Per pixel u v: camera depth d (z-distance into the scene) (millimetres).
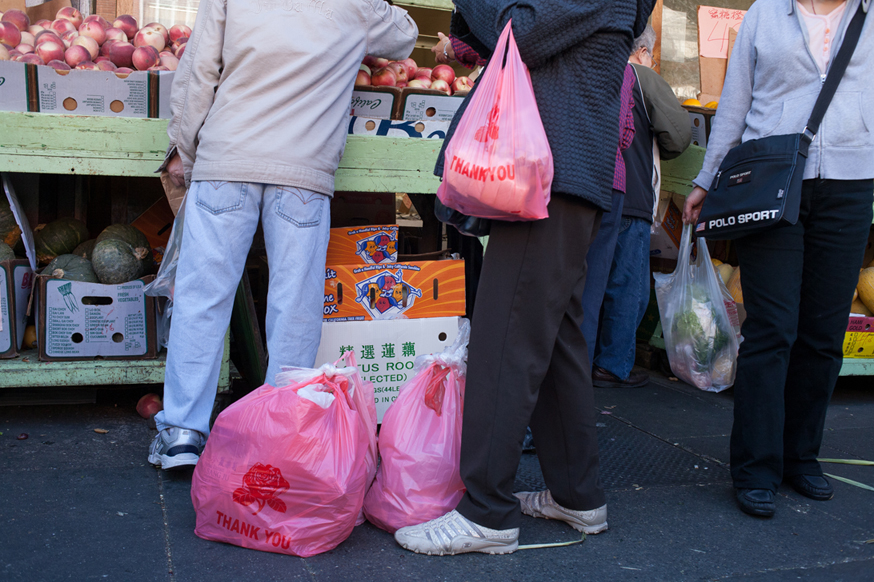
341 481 1651
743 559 1786
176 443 2070
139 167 2467
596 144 1628
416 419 1876
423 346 2627
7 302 2500
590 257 2752
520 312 1657
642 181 3328
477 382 1689
